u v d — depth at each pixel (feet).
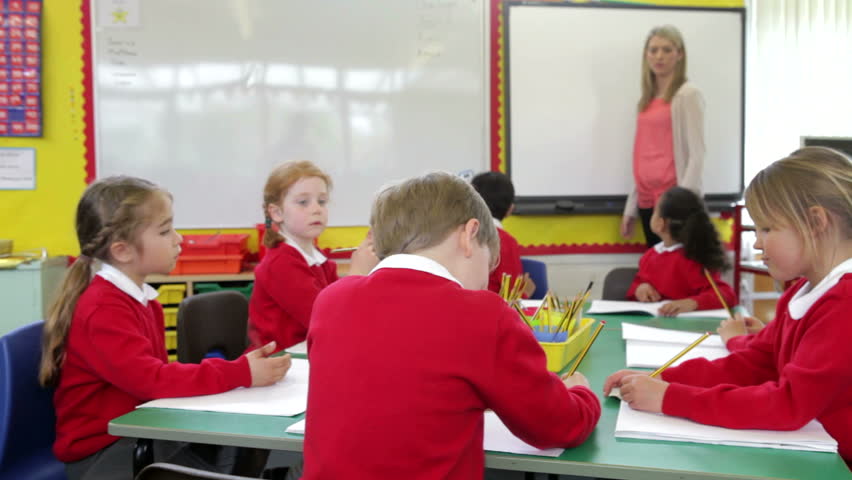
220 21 11.36
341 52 11.57
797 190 3.52
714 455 2.99
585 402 3.24
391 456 2.78
